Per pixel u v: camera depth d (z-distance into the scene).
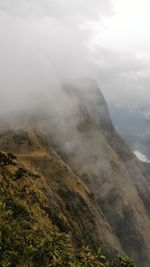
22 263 17.67
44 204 98.38
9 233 18.62
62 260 17.88
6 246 17.75
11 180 90.19
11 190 80.62
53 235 19.14
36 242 18.91
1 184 76.88
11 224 19.69
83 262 17.00
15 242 18.23
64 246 18.64
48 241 18.78
